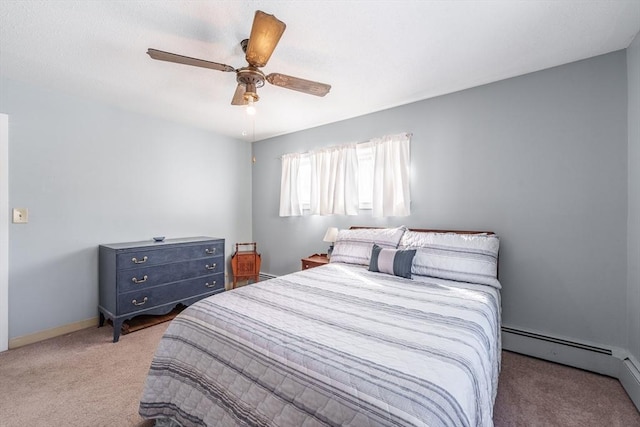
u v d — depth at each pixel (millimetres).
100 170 2920
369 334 1234
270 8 1558
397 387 875
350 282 2115
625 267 1968
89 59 2090
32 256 2508
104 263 2775
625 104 1967
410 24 1694
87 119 2824
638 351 1806
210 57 2061
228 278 4156
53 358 2234
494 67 2211
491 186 2486
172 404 1419
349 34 1787
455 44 1899
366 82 2455
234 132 3990
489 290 1944
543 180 2262
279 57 2051
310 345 1137
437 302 1672
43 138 2566
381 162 3066
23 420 1572
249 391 1125
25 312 2469
